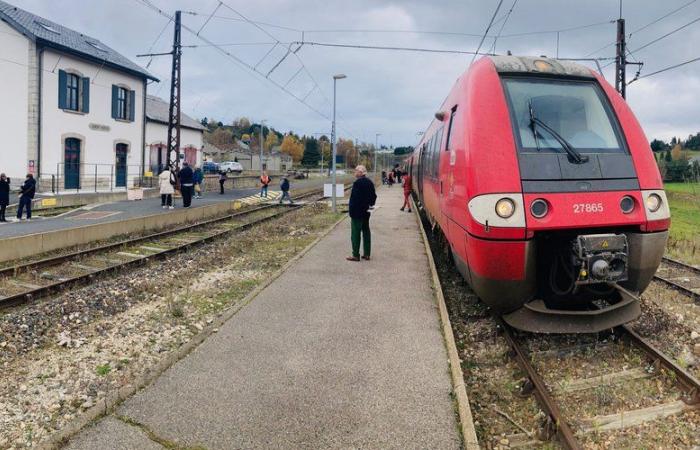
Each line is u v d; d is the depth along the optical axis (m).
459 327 7.12
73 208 23.11
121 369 5.81
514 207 5.39
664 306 8.18
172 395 4.84
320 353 5.85
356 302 7.90
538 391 4.84
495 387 5.22
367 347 6.03
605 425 4.40
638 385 5.11
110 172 32.97
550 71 6.46
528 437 4.31
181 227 18.47
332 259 11.35
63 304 8.19
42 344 6.63
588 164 5.64
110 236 15.52
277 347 6.03
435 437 4.14
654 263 5.70
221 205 23.64
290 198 31.53
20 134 27.80
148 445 4.03
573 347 5.96
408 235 15.27
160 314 7.81
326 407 4.61
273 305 7.73
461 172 6.00
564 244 5.73
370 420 4.39
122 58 35.25
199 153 45.59
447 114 8.18
